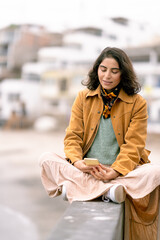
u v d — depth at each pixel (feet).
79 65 72.54
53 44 74.18
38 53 77.36
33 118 80.33
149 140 59.93
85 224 4.89
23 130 80.53
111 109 6.90
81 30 70.64
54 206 26.48
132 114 6.90
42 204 26.53
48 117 78.54
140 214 6.71
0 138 65.98
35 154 49.90
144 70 63.72
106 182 6.46
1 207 24.67
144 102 7.02
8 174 36.11
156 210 6.65
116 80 6.75
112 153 6.88
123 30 66.95
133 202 6.64
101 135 6.96
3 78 80.38
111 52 6.73
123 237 6.44
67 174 6.49
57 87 76.64
